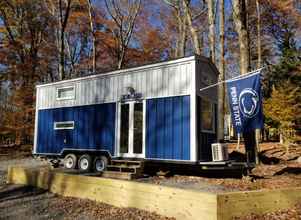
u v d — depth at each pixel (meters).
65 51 29.53
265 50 27.00
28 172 8.78
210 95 9.89
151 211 5.84
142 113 9.96
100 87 11.22
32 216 6.11
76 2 24.39
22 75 23.47
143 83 10.05
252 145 9.97
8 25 24.62
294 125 17.27
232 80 8.62
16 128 21.50
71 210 6.36
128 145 10.16
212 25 15.41
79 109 11.74
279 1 24.72
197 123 8.85
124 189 6.36
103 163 10.66
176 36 27.75
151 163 9.85
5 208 6.68
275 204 5.58
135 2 24.12
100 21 25.88
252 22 26.16
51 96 12.80
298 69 20.56
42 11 25.86
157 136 9.49
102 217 5.83
